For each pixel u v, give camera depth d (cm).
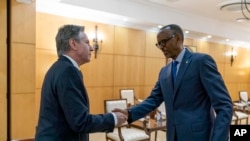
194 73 137
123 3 554
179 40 145
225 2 559
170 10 635
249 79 1072
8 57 360
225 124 122
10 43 359
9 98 362
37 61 498
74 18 550
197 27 717
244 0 531
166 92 149
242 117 575
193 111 137
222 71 958
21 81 370
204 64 134
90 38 580
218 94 129
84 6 493
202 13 673
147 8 597
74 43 137
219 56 940
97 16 581
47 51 512
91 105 588
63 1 466
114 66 632
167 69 154
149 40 711
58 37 140
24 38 371
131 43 666
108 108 421
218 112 127
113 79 632
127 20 614
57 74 128
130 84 671
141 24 663
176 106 142
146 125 384
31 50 379
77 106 124
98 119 132
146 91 711
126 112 161
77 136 135
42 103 136
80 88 129
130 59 668
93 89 592
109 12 532
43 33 505
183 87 138
